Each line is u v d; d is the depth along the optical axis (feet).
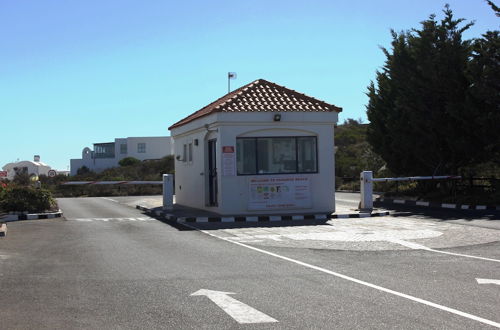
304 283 26.35
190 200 76.18
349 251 36.68
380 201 83.92
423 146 77.20
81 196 126.82
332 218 59.21
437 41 71.51
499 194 66.74
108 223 55.77
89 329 19.06
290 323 19.58
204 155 68.44
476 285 25.80
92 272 29.27
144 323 19.72
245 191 60.90
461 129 71.15
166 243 40.75
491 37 64.95
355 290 24.80
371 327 19.04
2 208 62.75
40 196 64.85
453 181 73.67
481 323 19.49
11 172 241.55
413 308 21.59
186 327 19.19
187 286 25.75
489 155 70.95
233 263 31.99
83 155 255.70
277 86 69.10
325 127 63.00
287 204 61.67
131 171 191.83
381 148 87.56
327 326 19.19
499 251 36.22
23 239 43.14
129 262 32.37
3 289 25.26
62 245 39.70
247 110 60.34
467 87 69.92
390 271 29.40
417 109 75.00
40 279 27.48
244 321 19.85
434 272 29.07
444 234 44.80
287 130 61.87
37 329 19.08
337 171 139.64
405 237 43.29
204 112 69.15
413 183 90.38
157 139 248.73
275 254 35.40
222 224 54.65
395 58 77.56
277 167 61.98
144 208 74.69
